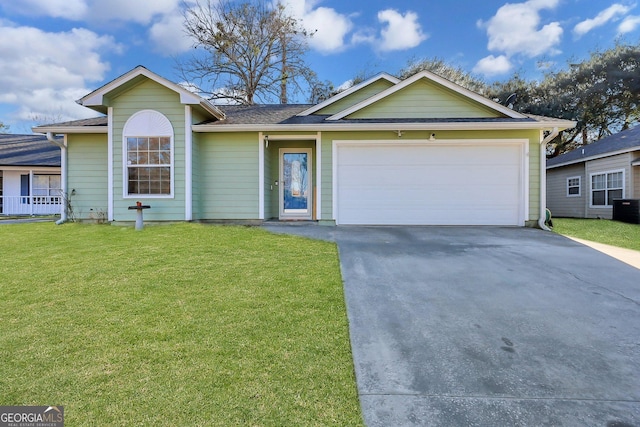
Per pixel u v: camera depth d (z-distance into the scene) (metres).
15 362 2.40
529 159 8.94
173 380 2.21
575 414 1.97
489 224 9.07
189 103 8.67
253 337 2.80
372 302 3.64
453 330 3.01
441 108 9.50
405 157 9.18
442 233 7.92
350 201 9.24
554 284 4.22
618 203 12.27
